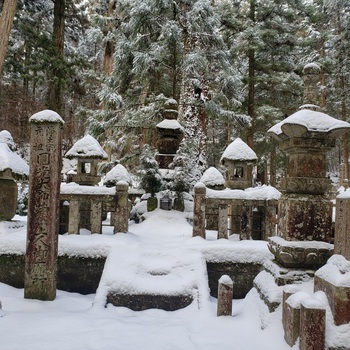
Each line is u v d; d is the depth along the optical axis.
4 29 7.46
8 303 4.69
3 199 6.54
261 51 19.95
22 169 6.80
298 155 4.57
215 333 4.06
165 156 9.27
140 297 4.98
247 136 19.14
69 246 5.73
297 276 4.21
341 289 3.31
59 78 15.10
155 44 12.34
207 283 5.16
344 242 3.54
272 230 6.22
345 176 22.56
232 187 8.24
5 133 7.25
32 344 3.56
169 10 12.46
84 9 20.38
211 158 23.20
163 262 5.48
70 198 6.22
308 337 3.18
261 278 4.83
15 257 5.74
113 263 5.34
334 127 4.31
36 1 16.30
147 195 9.05
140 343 3.75
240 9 20.20
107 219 9.37
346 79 24.06
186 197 8.90
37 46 15.16
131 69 13.80
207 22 11.93
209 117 13.86
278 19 19.33
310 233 4.43
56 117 4.92
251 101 19.08
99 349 3.54
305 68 4.82
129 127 13.20
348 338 3.20
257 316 4.24
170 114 9.48
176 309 4.97
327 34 20.45
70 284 5.71
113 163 12.97
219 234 6.31
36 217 4.94
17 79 16.42
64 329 3.99
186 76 11.55
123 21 14.91
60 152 5.09
